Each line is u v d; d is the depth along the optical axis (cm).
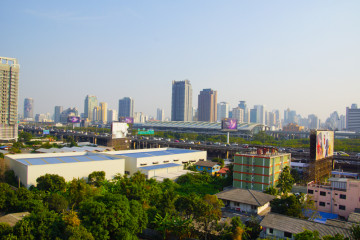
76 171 10894
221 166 15375
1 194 7081
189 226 6284
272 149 11712
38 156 12300
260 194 8750
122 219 5509
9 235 4834
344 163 16212
